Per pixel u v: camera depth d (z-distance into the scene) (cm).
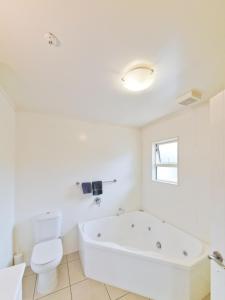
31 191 225
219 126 97
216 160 100
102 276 184
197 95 167
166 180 273
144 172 319
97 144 283
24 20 81
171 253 222
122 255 174
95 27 86
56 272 181
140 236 285
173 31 89
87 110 226
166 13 79
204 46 100
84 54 107
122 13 79
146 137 315
